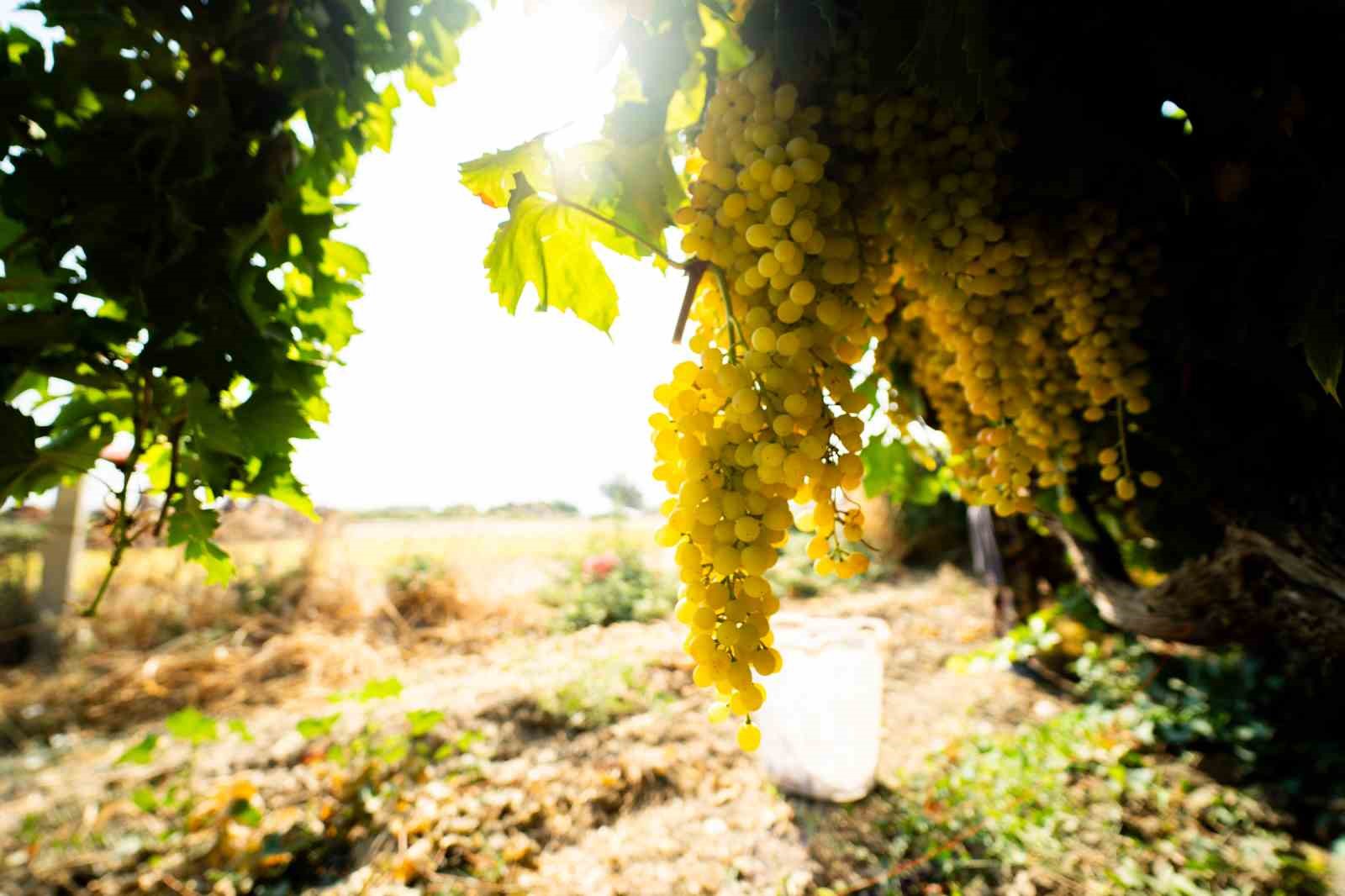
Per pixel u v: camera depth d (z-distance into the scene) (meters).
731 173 1.09
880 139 1.10
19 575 7.25
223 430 1.43
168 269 1.29
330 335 1.79
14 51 1.29
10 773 4.50
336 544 8.29
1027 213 1.21
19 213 1.25
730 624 0.84
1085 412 1.48
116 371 1.34
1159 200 1.23
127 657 6.57
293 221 1.57
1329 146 1.00
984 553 6.14
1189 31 1.05
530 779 4.03
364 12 1.67
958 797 3.53
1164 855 3.02
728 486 0.89
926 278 1.30
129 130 1.32
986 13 0.94
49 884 3.23
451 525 13.60
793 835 3.45
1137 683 4.43
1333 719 3.63
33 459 1.31
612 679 5.34
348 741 4.44
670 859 3.38
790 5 1.06
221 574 1.55
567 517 15.59
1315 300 1.01
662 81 1.30
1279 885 2.79
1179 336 1.40
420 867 3.27
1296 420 1.38
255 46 1.44
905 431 1.74
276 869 3.29
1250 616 1.76
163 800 3.83
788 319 0.94
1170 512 1.78
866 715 3.60
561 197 1.19
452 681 5.97
